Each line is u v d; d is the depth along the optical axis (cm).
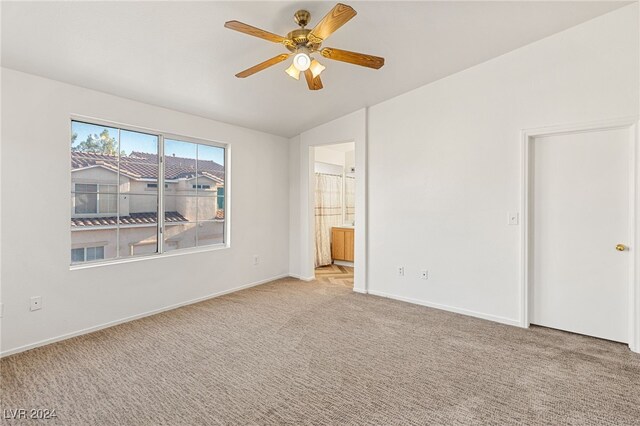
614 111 274
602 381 223
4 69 256
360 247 448
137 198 352
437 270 380
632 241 271
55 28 220
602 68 278
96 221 321
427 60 327
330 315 356
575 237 302
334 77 345
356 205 452
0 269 255
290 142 536
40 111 274
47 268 279
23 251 266
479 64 344
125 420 184
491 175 339
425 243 389
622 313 282
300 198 524
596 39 280
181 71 293
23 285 266
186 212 399
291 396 208
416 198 396
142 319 341
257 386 219
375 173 435
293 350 271
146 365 246
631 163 272
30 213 269
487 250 343
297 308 379
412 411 192
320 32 205
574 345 279
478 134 346
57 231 285
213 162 430
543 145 316
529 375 231
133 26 227
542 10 260
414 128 396
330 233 670
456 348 275
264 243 495
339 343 285
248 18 234
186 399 204
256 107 395
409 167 402
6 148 257
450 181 368
